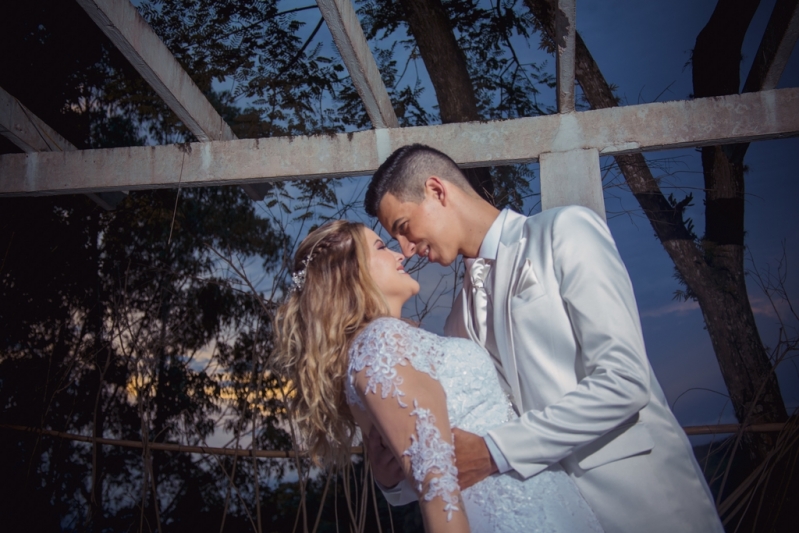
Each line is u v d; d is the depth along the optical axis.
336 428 1.48
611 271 1.34
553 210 1.55
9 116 2.81
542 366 1.40
